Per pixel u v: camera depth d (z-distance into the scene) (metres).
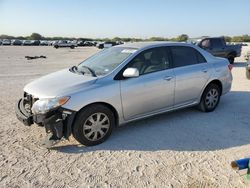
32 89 4.76
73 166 4.00
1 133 5.20
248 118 6.10
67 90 4.47
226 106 7.05
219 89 6.62
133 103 5.04
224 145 4.70
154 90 5.27
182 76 5.70
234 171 3.85
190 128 5.48
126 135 5.12
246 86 9.91
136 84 5.02
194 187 3.47
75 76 5.05
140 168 3.93
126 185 3.52
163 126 5.58
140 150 4.52
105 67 5.18
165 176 3.72
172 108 5.72
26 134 5.16
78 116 4.49
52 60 23.89
